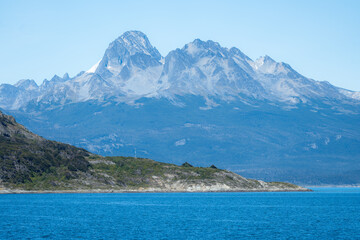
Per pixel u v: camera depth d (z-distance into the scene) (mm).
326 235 150750
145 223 178625
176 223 179125
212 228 165250
